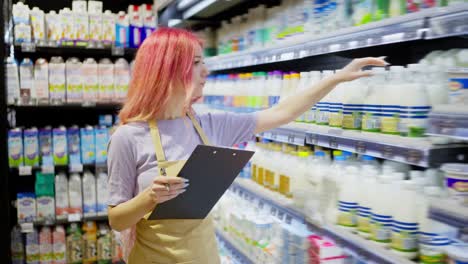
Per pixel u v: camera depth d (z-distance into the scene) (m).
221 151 1.41
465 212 1.28
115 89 4.01
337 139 1.92
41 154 3.87
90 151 3.98
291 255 2.29
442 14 1.35
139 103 1.64
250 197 2.85
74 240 3.92
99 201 3.99
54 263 3.88
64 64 3.86
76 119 4.37
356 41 1.81
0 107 3.35
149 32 4.06
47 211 3.88
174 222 1.66
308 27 2.23
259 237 2.59
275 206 2.45
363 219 1.79
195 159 1.38
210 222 1.79
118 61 4.03
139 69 1.65
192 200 1.54
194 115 1.84
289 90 2.52
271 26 2.65
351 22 1.94
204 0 3.17
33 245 3.85
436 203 1.40
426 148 1.44
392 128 1.63
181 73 1.61
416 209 1.58
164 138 1.68
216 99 3.49
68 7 4.26
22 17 3.72
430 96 1.53
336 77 1.86
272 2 3.12
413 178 1.68
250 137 1.96
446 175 1.42
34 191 4.16
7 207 3.41
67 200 3.93
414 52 2.11
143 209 1.50
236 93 3.16
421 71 1.60
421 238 1.54
